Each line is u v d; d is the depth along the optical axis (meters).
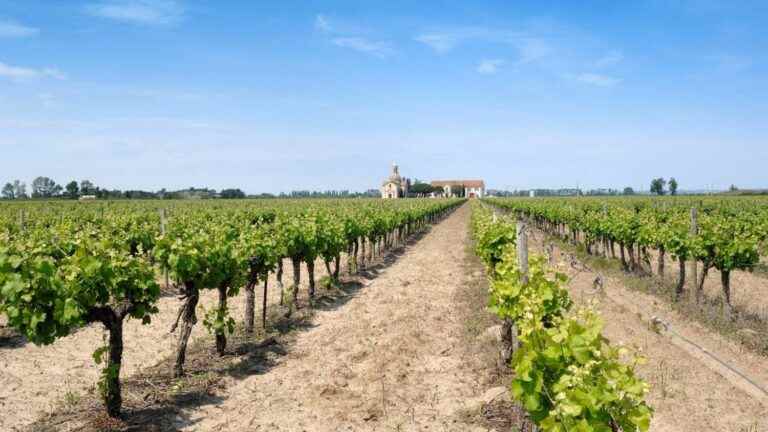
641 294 13.30
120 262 6.89
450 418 6.68
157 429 6.41
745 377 7.36
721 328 9.96
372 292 14.59
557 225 30.17
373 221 20.72
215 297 14.09
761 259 19.45
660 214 22.34
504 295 6.91
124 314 6.80
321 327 11.01
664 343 9.22
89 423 6.53
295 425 6.58
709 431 6.20
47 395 7.52
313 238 12.62
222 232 12.14
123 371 8.41
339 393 7.52
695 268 12.12
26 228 18.80
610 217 18.95
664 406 6.81
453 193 175.75
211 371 8.33
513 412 6.69
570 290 13.75
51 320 6.38
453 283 15.76
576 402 3.73
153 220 22.83
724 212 28.28
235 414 6.88
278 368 8.53
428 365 8.58
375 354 9.12
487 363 8.41
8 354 9.28
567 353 4.13
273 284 16.12
